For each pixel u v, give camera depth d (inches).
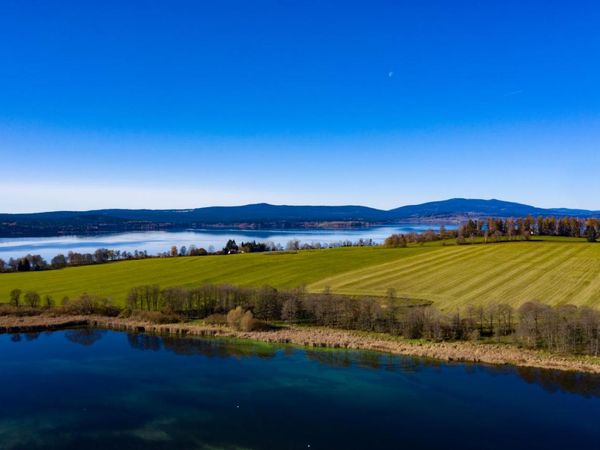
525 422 1487.5
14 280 4101.9
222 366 2017.7
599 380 1797.5
